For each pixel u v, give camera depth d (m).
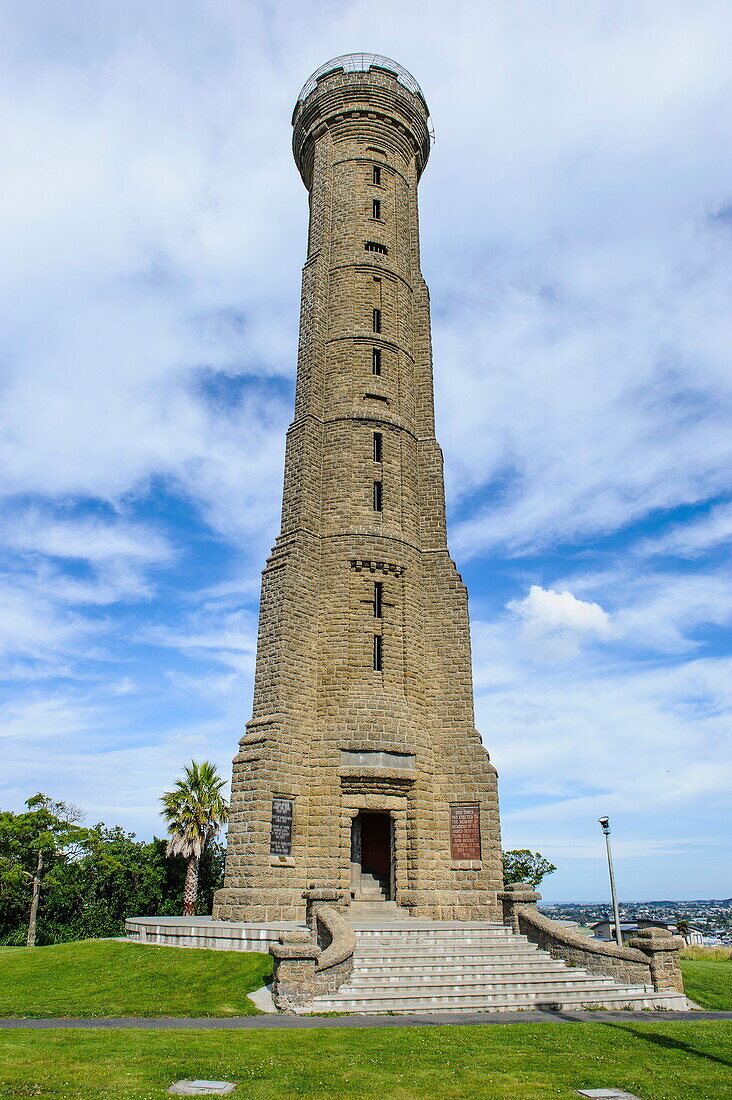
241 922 26.83
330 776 30.19
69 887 50.31
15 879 48.44
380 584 34.59
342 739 30.75
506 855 54.75
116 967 23.12
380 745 30.84
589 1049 14.52
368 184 43.44
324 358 39.38
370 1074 12.10
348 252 41.56
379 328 40.44
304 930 22.00
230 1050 13.40
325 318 40.31
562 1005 19.95
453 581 36.06
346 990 19.27
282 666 31.14
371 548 34.59
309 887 28.56
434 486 38.47
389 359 39.69
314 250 42.81
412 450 38.75
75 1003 19.36
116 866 50.66
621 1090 11.74
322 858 29.11
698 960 33.97
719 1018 18.80
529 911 25.03
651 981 21.61
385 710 31.70
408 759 31.42
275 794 28.86
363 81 45.34
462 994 19.69
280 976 18.61
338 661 32.41
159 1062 12.37
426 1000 19.05
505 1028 16.36
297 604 32.88
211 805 48.03
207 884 52.62
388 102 45.66
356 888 31.27
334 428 37.44
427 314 42.88
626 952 22.00
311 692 32.03
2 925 50.19
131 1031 15.31
